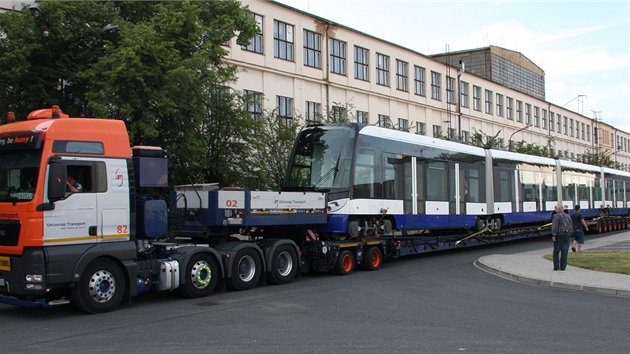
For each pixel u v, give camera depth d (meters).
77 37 16.17
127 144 10.63
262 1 29.61
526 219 25.25
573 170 30.94
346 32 35.59
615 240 27.06
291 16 31.48
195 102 16.98
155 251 11.55
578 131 76.25
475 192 21.66
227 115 20.78
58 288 9.90
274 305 10.76
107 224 10.20
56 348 7.59
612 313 9.95
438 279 14.59
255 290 12.70
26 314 10.20
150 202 11.05
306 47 32.78
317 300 11.31
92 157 10.07
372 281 14.20
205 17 18.27
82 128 10.00
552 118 68.94
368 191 15.91
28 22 15.38
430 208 18.77
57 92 16.34
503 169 23.78
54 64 16.08
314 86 33.16
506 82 72.81
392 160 17.09
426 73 44.09
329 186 15.40
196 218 12.39
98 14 16.20
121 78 14.68
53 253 9.45
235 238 13.53
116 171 10.39
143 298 11.72
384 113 39.12
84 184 9.98
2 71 15.07
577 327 8.77
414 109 42.44
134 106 15.12
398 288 12.96
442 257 20.61
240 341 7.86
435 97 45.53
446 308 10.41
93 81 14.85
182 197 12.62
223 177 20.88
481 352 7.24
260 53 29.45
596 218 33.59
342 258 15.31
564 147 71.50
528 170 25.95
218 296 11.88
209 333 8.38
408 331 8.47
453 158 20.44
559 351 7.29
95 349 7.50
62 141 9.70
